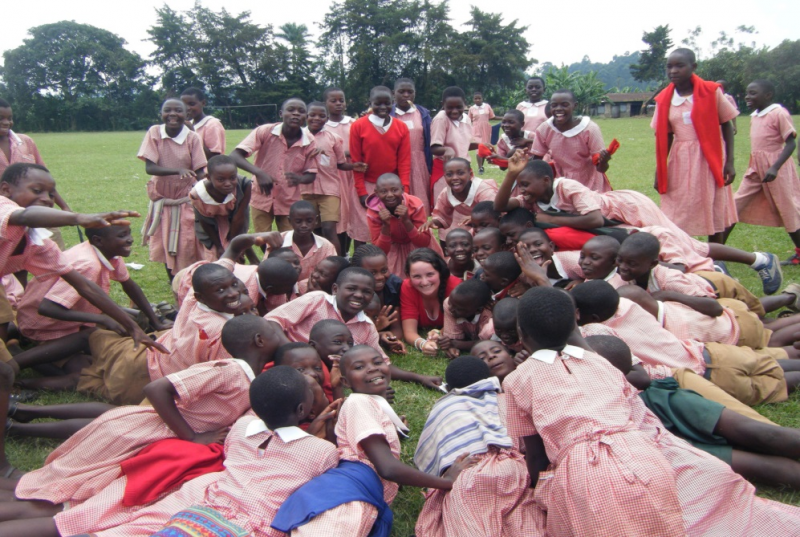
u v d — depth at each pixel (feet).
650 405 11.53
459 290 16.01
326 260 16.98
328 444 10.02
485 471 9.77
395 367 15.52
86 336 15.17
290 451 9.69
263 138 22.81
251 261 21.21
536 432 9.62
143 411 11.05
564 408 9.05
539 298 9.61
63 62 242.37
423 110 25.71
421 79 202.08
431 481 9.73
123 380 13.70
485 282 16.33
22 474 11.19
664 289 15.26
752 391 12.87
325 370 13.35
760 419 11.14
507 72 206.18
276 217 23.77
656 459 8.48
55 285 14.71
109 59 248.73
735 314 14.60
